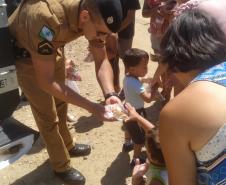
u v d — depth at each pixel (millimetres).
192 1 2484
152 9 4676
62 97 3086
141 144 3893
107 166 4215
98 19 2881
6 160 2377
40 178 4055
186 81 1802
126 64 3971
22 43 3123
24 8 3029
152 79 4266
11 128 2488
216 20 1901
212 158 1676
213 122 1622
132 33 5219
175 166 1740
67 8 3006
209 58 1723
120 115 3172
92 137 4656
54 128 3719
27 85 3457
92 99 5402
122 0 4832
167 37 1808
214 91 1650
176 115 1675
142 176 2627
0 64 2525
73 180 3922
